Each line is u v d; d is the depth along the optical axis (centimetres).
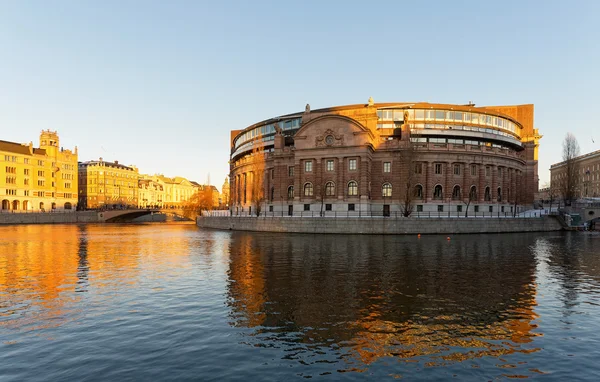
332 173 6850
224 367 1036
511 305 1645
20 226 9412
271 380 966
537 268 2556
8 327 1349
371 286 1988
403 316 1481
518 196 8325
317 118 6925
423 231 5453
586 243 4303
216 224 7956
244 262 2795
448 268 2533
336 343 1208
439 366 1047
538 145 9244
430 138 7519
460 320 1439
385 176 6938
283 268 2530
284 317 1468
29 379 967
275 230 6062
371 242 4309
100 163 15788
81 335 1272
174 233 6316
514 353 1139
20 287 1966
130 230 7525
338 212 6694
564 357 1112
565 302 1702
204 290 1900
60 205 13712
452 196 7025
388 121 7631
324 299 1727
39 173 12925
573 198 8462
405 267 2564
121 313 1516
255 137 9381
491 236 5259
